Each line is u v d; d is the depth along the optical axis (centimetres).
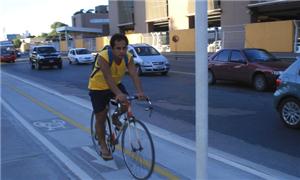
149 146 485
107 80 508
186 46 3909
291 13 3631
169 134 764
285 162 590
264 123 856
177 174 529
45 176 536
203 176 322
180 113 994
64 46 7156
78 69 2919
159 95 1327
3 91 1484
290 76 806
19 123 878
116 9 5756
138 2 5203
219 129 809
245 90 1411
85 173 542
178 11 4462
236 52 1505
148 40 4394
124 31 5797
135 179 513
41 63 3042
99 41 5803
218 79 1565
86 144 689
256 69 1390
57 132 786
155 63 2027
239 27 3309
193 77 1902
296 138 730
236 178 513
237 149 661
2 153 644
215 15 4009
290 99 802
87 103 1145
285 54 2744
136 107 1090
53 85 1739
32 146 684
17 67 3469
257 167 561
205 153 321
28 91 1481
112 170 549
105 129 578
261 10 3497
